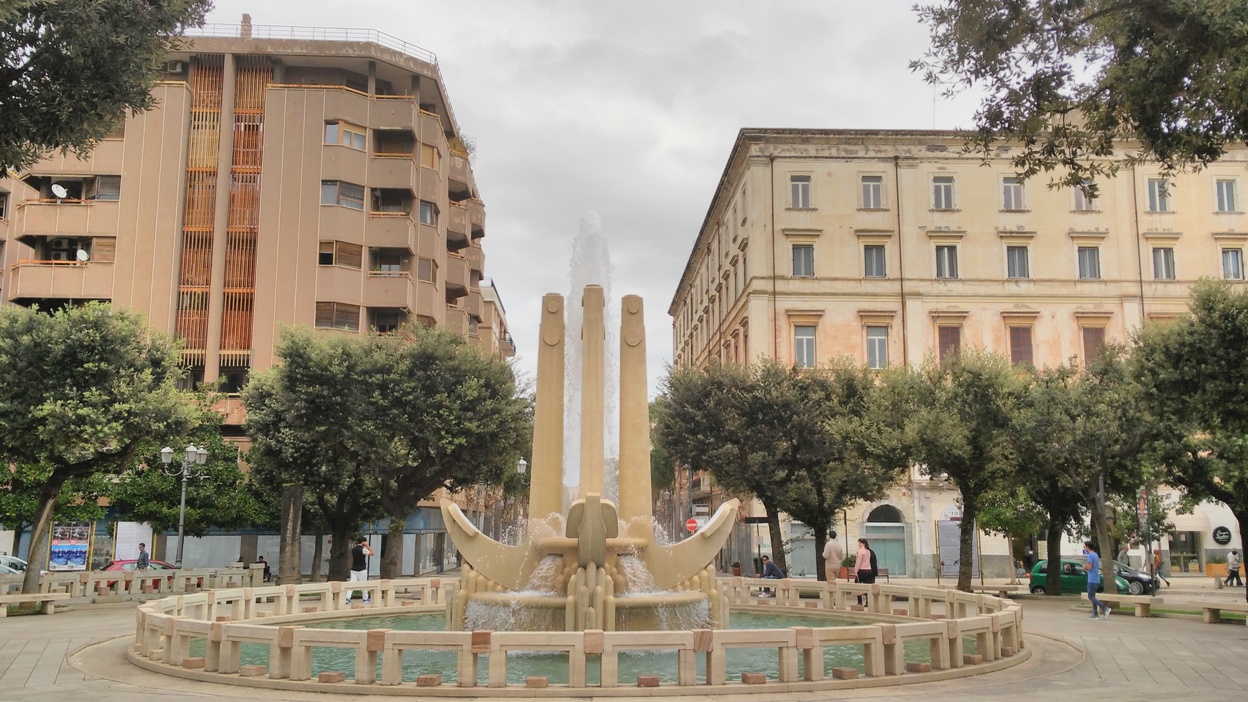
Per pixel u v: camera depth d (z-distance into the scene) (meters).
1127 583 33.81
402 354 32.03
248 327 42.78
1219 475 28.55
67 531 39.16
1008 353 45.34
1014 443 28.05
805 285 45.41
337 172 43.97
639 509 15.41
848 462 32.47
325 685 10.04
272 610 19.05
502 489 53.28
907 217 46.09
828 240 45.84
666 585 14.84
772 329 45.03
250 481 37.84
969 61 12.63
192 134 44.28
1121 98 12.52
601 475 15.21
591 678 11.58
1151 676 11.51
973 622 11.92
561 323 16.23
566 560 14.18
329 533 42.75
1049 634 16.97
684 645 10.05
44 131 11.63
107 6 11.62
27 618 20.80
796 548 44.31
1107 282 45.88
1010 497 35.72
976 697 9.71
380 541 44.50
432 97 50.12
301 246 43.16
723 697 9.71
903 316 45.34
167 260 42.50
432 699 9.66
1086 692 10.14
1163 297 45.88
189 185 43.88
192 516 36.84
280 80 45.50
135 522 39.72
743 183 48.19
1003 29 12.07
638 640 9.99
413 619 19.33
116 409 23.70
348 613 19.77
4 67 11.26
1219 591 36.84
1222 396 20.39
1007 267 46.12
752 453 33.06
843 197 46.22
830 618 19.50
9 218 45.50
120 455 25.08
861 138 46.38
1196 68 11.55
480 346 35.22
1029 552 45.00
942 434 28.47
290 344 30.89
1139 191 46.69
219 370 42.50
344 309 43.41
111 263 42.25
